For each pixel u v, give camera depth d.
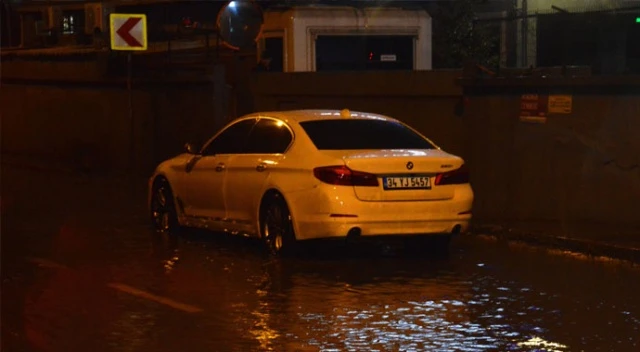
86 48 26.58
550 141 14.78
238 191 13.06
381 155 11.90
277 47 23.19
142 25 21.67
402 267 12.03
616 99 13.98
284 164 12.29
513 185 15.27
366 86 17.81
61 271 11.95
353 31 22.92
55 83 26.31
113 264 12.38
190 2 24.66
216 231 14.66
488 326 9.12
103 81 24.34
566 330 8.98
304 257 12.55
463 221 12.27
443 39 27.03
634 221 13.92
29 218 16.67
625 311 9.73
